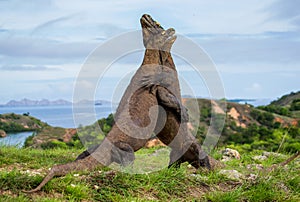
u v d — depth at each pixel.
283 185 8.34
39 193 6.47
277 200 7.62
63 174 6.98
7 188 6.41
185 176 8.12
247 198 7.54
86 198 6.63
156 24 8.52
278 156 11.92
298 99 36.59
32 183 6.65
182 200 7.23
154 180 7.57
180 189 7.55
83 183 6.93
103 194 6.84
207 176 8.51
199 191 7.70
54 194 6.53
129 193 7.04
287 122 27.50
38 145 14.16
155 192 7.33
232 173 8.70
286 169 9.35
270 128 25.88
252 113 27.22
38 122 20.03
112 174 7.54
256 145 19.33
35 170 8.09
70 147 14.93
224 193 7.45
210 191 7.78
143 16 8.47
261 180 8.23
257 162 11.26
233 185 8.20
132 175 7.60
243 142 22.23
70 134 17.23
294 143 18.25
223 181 8.33
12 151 9.78
